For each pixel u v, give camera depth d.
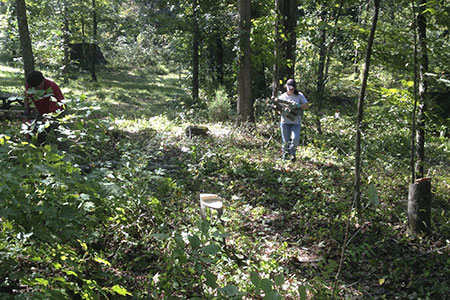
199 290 3.82
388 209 6.62
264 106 13.02
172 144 9.31
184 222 5.23
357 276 4.84
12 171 2.88
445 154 11.39
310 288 3.78
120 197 3.89
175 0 20.27
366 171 8.54
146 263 4.15
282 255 4.90
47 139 3.87
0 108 11.87
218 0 19.05
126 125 11.77
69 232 2.86
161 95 26.50
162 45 47.12
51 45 17.03
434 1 5.05
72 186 3.15
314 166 8.95
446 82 5.20
